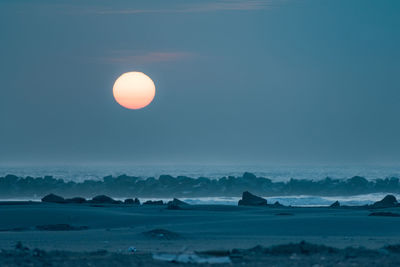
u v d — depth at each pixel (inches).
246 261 3393.2
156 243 4879.4
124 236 5472.4
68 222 7460.6
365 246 4480.8
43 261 3371.1
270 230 6200.8
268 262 3348.9
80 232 5994.1
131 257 3531.0
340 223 6619.1
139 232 5866.1
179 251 4084.6
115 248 4458.7
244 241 5064.0
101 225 7219.5
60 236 5570.9
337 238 5398.6
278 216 7834.6
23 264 3253.0
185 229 6328.7
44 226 6766.7
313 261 3358.8
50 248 4473.4
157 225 6934.1
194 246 4589.1
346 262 3312.0
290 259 3452.3
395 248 3937.0
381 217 7278.5
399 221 6820.9
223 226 6530.5
